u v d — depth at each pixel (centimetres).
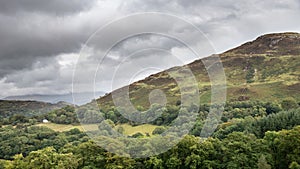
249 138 5694
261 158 4844
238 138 5653
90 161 5288
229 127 6744
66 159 5341
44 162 5431
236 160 5031
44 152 5656
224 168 5062
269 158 5169
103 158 5209
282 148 5269
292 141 5225
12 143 7075
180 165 5106
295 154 5122
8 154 6812
